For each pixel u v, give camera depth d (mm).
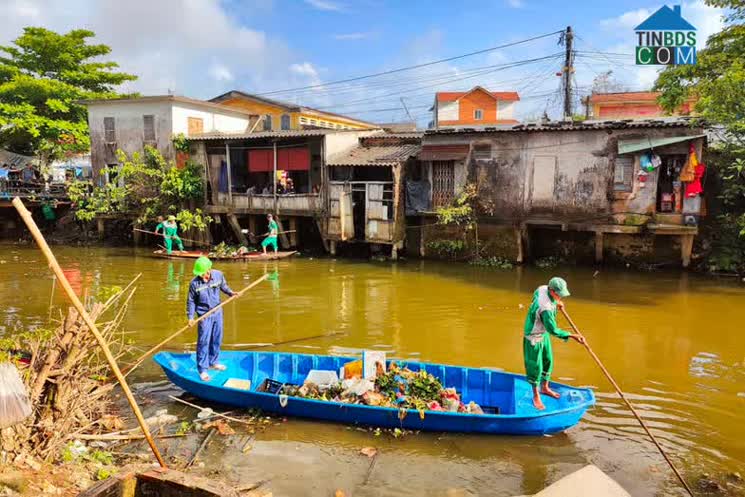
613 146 17312
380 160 20281
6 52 30547
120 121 25812
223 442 6840
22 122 27859
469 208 19109
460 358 9867
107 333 8469
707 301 13539
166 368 8094
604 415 7539
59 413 6000
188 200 24484
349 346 10586
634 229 17078
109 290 8102
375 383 7668
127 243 26094
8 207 28188
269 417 7480
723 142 16891
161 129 25016
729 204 16875
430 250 20594
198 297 8242
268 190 23188
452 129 19234
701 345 10336
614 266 18359
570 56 22281
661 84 16719
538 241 19656
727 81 14773
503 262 19250
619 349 10172
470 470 6215
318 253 22500
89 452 6270
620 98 31266
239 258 20672
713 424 7266
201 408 7598
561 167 18125
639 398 8070
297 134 21500
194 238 24531
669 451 6605
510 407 7559
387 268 18969
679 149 16500
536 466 6289
